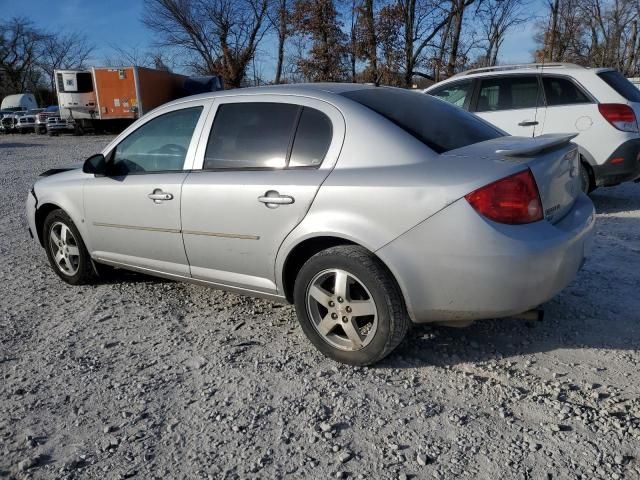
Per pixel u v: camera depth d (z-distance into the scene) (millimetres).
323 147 3393
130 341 3801
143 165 4266
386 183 3066
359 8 19062
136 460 2588
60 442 2736
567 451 2525
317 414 2879
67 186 4703
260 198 3465
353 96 3557
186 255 3986
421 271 3016
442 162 3076
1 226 7543
